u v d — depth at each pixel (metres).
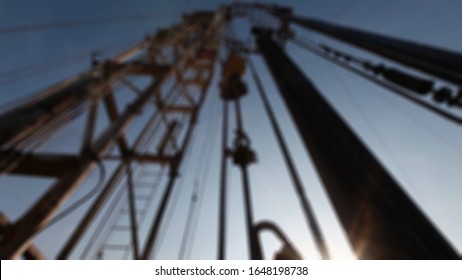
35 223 3.99
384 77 4.69
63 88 5.67
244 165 5.85
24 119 4.57
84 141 5.36
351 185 3.29
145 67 9.23
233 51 10.38
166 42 11.17
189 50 12.88
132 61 8.88
